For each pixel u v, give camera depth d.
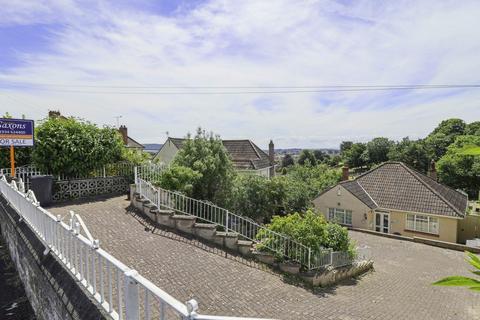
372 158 63.97
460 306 9.34
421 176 25.73
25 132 10.09
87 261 3.87
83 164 11.55
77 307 3.66
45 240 5.41
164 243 8.00
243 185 18.61
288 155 93.38
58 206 9.95
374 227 23.16
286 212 21.95
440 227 20.48
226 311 5.71
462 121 58.03
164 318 2.45
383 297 9.12
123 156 13.35
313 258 9.37
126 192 12.45
